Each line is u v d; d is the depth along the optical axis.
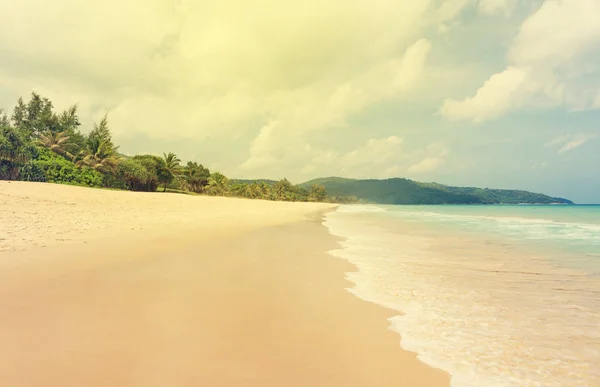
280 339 4.02
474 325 4.71
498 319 4.97
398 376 3.28
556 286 6.95
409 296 6.04
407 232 18.59
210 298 5.45
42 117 60.50
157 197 37.16
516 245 13.35
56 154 47.41
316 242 13.13
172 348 3.64
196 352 3.57
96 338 3.79
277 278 6.96
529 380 3.28
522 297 6.11
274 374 3.20
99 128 59.53
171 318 4.51
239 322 4.49
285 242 12.63
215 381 3.02
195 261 8.23
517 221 31.36
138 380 2.97
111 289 5.67
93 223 14.48
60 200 21.66
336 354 3.70
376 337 4.21
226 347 3.73
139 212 22.00
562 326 4.72
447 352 3.86
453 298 5.97
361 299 5.77
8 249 8.36
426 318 4.95
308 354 3.66
